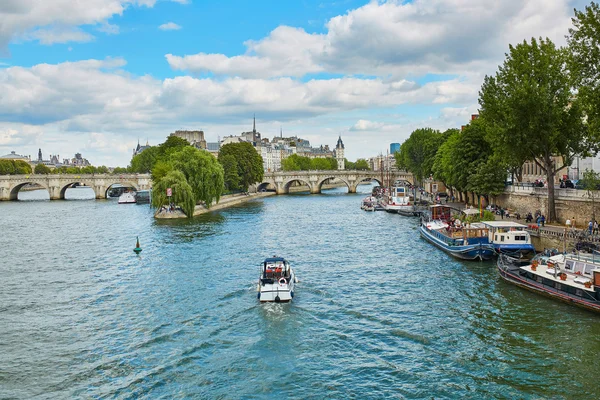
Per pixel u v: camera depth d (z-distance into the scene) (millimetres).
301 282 47625
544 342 31906
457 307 39000
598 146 56938
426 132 146750
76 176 183000
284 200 159375
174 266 55250
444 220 80562
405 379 27703
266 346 32281
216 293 44031
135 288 46531
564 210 60562
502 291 42719
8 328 36500
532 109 56562
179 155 112688
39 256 63906
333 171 193250
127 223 97625
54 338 34500
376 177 192750
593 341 31797
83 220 106312
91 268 55781
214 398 25984
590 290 36750
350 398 25797
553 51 58812
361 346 32188
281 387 27031
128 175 184375
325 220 99750
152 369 29391
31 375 28984
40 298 44062
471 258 55312
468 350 31141
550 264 42094
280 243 70375
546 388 26422
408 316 37406
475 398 25594
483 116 67438
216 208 125562
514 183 82875
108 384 27781
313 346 32250
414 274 50062
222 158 154125
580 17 46594
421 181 159750
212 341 33250
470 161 86875
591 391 26016
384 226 89750
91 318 38375
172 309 39906
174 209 105500
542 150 59969
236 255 61125
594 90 45906
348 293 43750
